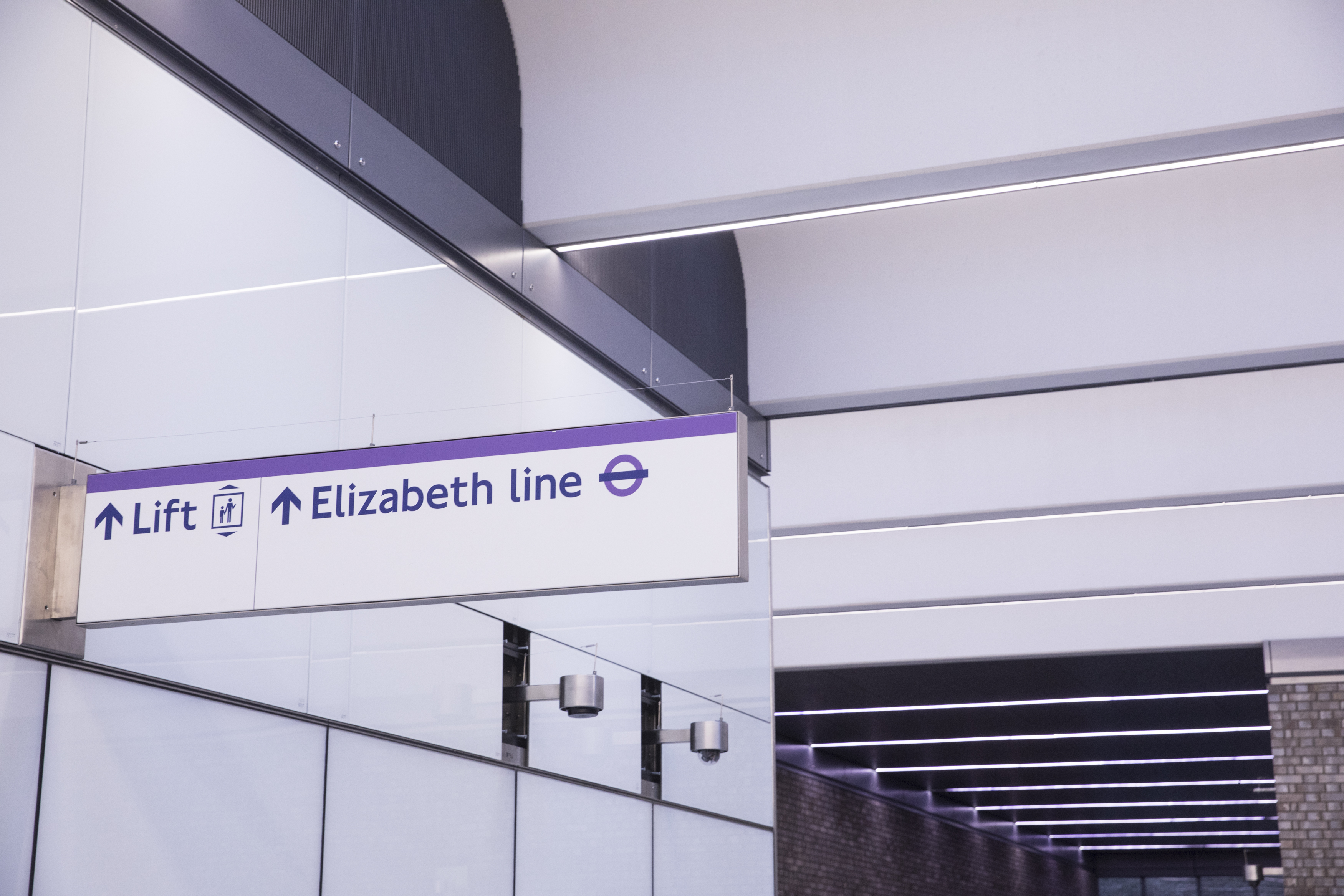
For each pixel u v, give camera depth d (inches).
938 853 1071.0
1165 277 389.7
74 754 180.1
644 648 341.7
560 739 300.0
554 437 164.2
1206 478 473.7
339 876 226.2
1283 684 590.2
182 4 212.5
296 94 237.1
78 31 195.2
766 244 427.2
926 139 289.6
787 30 303.1
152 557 171.9
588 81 313.7
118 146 199.8
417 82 275.3
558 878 292.5
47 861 174.2
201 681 202.4
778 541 566.9
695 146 304.0
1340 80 266.2
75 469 186.1
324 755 226.2
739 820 382.0
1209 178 389.1
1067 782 1042.7
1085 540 539.5
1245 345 379.2
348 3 254.2
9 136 181.9
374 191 256.8
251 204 225.1
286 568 167.6
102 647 185.5
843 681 655.1
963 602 553.6
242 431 213.5
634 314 352.8
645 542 158.6
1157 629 572.1
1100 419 490.6
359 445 206.2
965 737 840.9
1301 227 381.1
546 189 310.7
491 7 311.0
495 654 280.2
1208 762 955.3
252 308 222.4
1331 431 466.0
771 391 419.5
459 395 275.7
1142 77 278.4
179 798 195.6
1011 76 287.0
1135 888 1526.8
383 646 245.3
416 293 266.5
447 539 164.2
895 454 508.4
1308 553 517.7
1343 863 577.0
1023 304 400.8
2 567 173.9
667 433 160.9
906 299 412.5
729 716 382.6
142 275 201.5
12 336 179.2
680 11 310.5
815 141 296.7
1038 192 400.5
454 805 259.8
